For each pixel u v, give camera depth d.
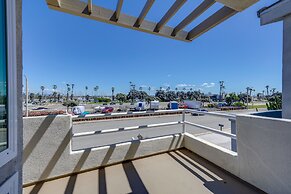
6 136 0.97
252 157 1.91
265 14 2.83
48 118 2.07
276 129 1.64
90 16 2.16
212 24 2.29
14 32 1.06
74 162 2.23
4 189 0.88
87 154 2.33
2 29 0.96
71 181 2.06
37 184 1.99
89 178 2.14
